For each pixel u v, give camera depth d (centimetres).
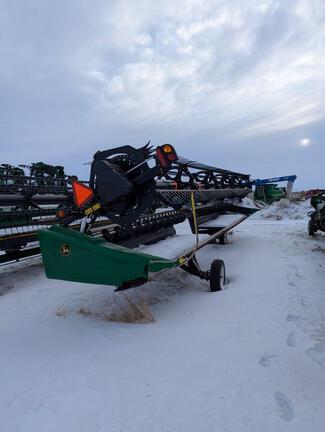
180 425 201
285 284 489
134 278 334
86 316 397
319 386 234
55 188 849
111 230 477
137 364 276
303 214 1738
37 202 764
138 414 213
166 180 668
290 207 1844
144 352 297
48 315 409
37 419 214
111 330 350
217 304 418
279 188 2448
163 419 207
